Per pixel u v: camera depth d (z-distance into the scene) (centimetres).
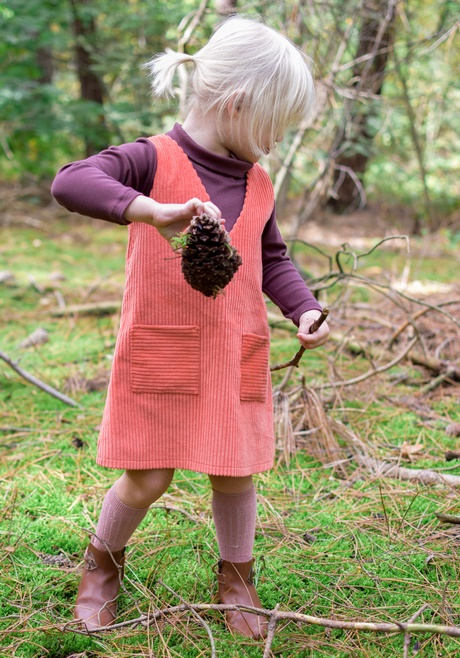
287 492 249
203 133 170
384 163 806
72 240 704
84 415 308
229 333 166
